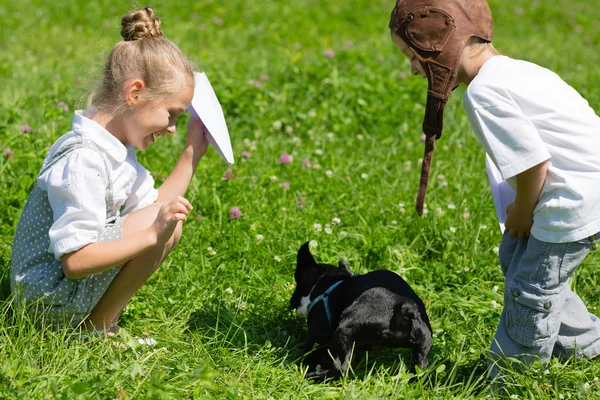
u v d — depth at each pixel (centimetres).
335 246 491
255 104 785
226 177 573
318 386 344
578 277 471
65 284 343
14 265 356
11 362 317
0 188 526
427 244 509
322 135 738
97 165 334
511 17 1616
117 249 330
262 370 352
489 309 432
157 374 313
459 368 375
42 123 680
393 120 775
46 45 1204
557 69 1190
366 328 349
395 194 585
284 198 556
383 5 1612
